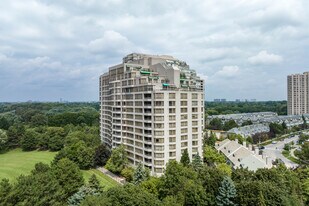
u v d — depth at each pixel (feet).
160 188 287.89
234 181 292.20
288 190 285.84
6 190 214.28
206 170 311.06
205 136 651.66
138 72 466.70
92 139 615.57
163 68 468.75
